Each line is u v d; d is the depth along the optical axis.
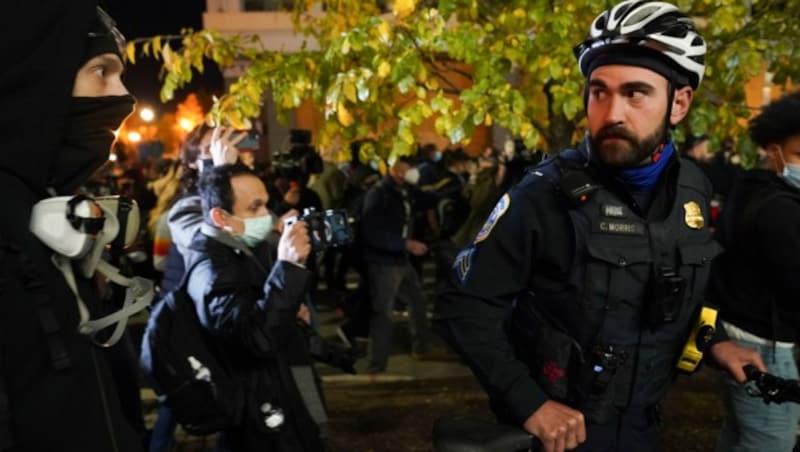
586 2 2.38
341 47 2.53
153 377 2.15
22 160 1.01
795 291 2.13
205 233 2.21
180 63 3.08
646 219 1.54
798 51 2.45
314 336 2.55
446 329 1.57
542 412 1.43
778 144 2.23
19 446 0.96
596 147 1.49
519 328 1.59
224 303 2.05
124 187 8.53
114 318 1.11
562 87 2.41
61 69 1.03
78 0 1.05
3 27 0.99
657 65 1.43
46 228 1.00
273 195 5.61
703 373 4.46
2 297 0.95
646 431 1.61
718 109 2.66
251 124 3.29
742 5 2.52
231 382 2.15
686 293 1.55
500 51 2.51
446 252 3.31
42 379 0.98
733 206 2.31
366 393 4.42
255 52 3.26
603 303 1.48
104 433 1.04
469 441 1.43
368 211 4.69
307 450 2.23
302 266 2.13
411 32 2.54
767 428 2.26
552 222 1.49
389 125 3.01
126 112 1.16
